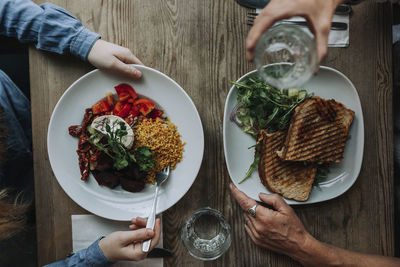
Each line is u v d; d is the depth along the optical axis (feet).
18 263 5.16
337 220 4.09
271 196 3.85
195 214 3.97
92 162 3.84
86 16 3.98
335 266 3.84
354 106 3.89
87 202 3.86
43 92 4.00
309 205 4.10
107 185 3.87
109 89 3.87
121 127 3.74
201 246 3.94
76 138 3.91
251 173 3.97
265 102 3.76
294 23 3.81
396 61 4.65
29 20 3.76
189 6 3.99
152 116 3.95
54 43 3.83
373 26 3.99
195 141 3.85
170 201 3.86
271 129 3.88
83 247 4.02
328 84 3.89
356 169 3.91
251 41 2.66
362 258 3.88
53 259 4.03
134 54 4.01
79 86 3.79
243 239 4.09
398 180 4.71
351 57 4.02
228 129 3.86
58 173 3.83
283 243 3.88
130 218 3.85
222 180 4.07
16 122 4.53
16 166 4.79
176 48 4.01
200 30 4.01
